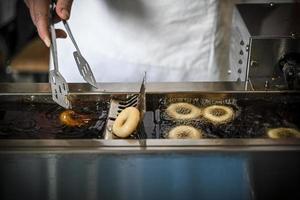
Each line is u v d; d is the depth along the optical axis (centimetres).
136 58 163
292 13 146
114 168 98
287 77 125
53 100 122
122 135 106
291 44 126
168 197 101
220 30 162
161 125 116
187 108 123
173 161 98
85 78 122
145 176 99
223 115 121
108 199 101
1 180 99
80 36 162
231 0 158
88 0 156
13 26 238
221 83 131
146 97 125
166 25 157
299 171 99
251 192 101
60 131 113
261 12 147
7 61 238
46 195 101
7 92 124
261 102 126
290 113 122
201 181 100
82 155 97
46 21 119
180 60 163
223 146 99
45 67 233
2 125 115
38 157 97
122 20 157
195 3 154
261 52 127
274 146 99
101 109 122
